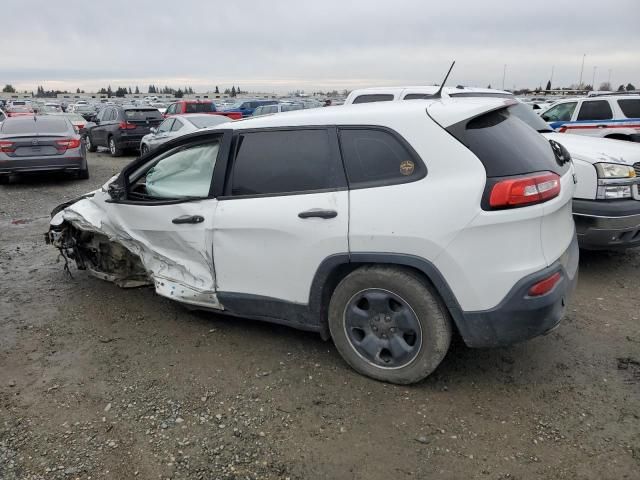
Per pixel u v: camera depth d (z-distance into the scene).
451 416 2.91
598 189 4.71
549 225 2.89
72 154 11.23
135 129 17.17
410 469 2.53
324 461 2.60
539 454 2.60
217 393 3.19
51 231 4.91
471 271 2.80
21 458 2.65
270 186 3.40
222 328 4.05
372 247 3.00
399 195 2.95
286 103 26.47
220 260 3.60
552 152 3.39
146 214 3.93
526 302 2.78
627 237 4.76
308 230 3.18
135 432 2.84
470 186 2.79
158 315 4.32
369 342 3.20
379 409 2.99
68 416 2.99
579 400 3.03
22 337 3.97
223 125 3.71
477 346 2.97
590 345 3.68
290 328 4.01
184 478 2.51
